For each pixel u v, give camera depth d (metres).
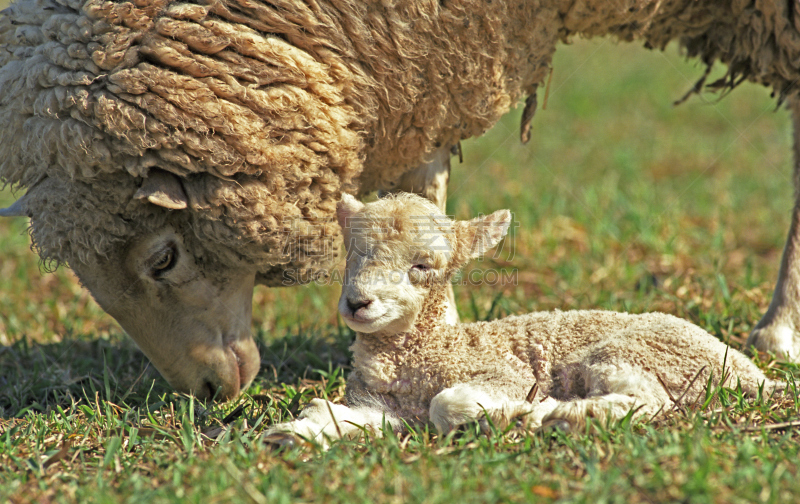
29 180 11.39
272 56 10.74
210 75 10.55
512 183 30.42
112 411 11.77
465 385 9.92
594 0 12.41
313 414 10.05
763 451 8.60
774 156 35.22
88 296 20.38
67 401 12.91
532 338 10.78
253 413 11.48
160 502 7.93
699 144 38.00
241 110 10.58
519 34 12.17
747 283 17.66
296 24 10.92
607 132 41.84
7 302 19.92
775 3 12.87
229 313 12.45
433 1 11.09
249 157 10.73
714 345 10.46
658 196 28.20
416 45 11.33
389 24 11.15
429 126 12.23
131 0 10.46
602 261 21.41
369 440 9.60
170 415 11.41
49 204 11.02
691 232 23.95
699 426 9.25
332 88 11.18
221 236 11.28
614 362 9.99
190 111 10.42
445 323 10.81
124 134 10.38
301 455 9.27
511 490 7.89
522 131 14.34
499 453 8.87
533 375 10.59
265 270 12.23
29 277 22.19
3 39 11.45
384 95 11.64
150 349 12.38
